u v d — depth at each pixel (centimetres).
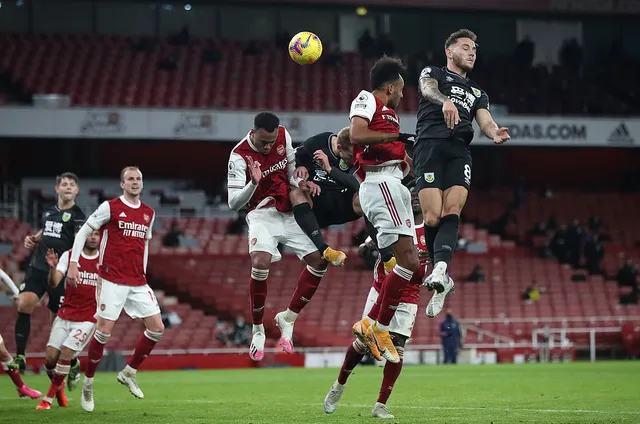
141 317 1903
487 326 5316
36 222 5791
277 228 1633
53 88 6341
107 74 6544
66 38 6819
